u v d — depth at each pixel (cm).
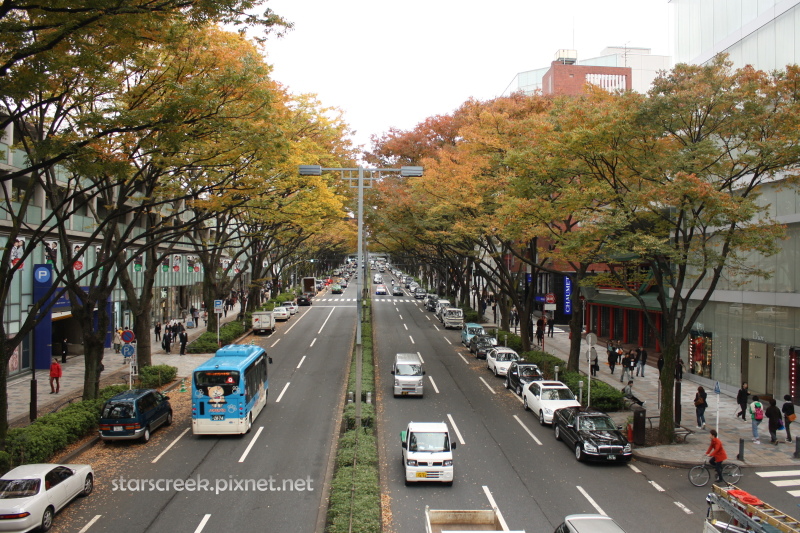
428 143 4375
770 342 2378
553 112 2405
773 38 2327
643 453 1778
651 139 1803
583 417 1833
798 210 2180
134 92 1503
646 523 1293
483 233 2958
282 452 1802
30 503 1177
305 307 6831
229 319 5484
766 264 2394
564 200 1967
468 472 1636
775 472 1642
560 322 5419
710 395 2664
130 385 2341
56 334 3588
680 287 1867
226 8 1063
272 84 2216
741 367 2570
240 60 1641
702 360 2898
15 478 1235
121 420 1834
